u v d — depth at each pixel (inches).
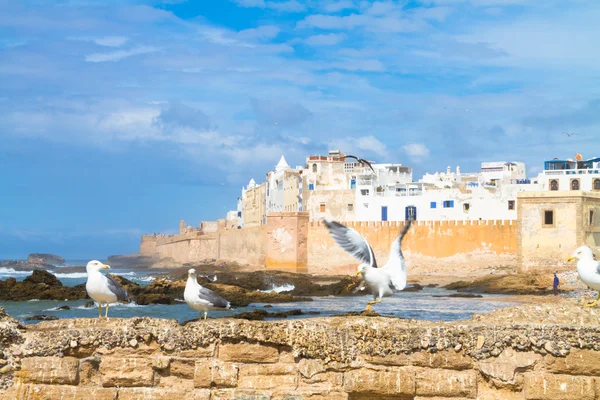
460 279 3319.4
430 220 3772.1
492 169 5467.5
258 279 3179.1
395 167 5216.5
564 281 2630.4
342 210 4370.1
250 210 6530.5
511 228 3472.0
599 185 3964.1
